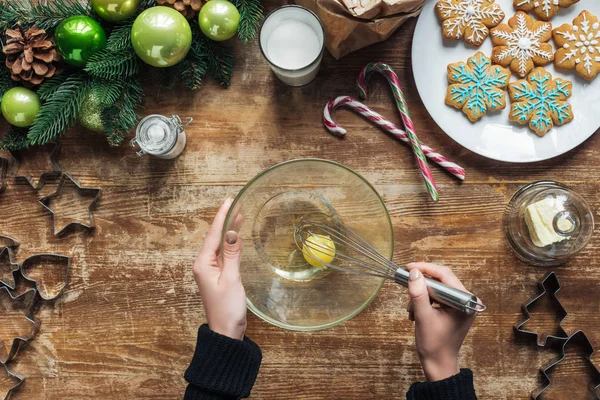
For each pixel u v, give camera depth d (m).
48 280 0.84
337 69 0.82
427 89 0.80
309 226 0.80
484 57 0.79
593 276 0.81
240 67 0.82
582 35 0.78
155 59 0.72
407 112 0.79
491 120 0.80
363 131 0.82
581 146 0.82
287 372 0.82
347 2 0.71
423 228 0.82
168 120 0.77
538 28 0.79
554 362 0.79
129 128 0.80
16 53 0.73
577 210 0.78
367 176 0.82
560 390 0.82
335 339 0.82
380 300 0.81
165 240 0.82
